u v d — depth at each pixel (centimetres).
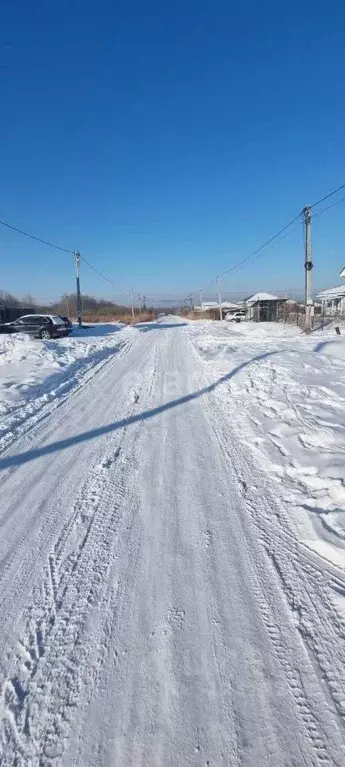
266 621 224
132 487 394
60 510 354
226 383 845
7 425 591
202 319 7038
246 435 522
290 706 178
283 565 270
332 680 190
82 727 172
